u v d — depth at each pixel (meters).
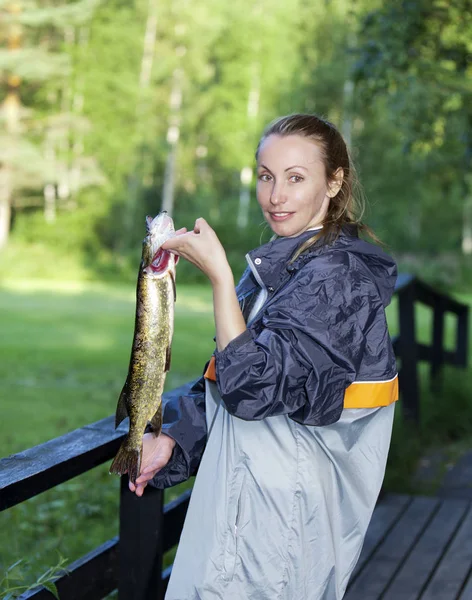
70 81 37.56
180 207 39.12
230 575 1.79
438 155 12.13
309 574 1.80
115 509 4.74
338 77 34.34
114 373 11.38
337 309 1.73
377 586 3.39
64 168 36.47
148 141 36.69
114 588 2.55
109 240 36.66
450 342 13.33
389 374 1.82
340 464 1.83
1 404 8.93
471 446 6.05
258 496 1.80
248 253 1.89
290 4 37.12
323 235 1.86
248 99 36.69
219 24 36.12
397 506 4.41
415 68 9.58
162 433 1.98
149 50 36.94
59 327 16.41
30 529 4.33
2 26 36.28
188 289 28.22
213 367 1.91
